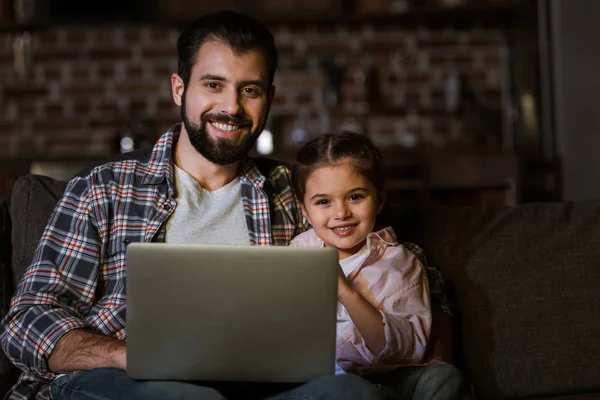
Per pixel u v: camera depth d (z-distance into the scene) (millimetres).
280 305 1214
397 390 1380
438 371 1361
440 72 4355
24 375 1505
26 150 4383
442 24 4344
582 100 3471
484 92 4352
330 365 1230
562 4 3498
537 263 1692
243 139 1632
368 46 4352
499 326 1628
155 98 4355
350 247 1577
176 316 1214
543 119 3641
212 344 1222
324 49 4352
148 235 1569
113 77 4363
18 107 4371
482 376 1595
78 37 4348
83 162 3941
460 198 3834
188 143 1663
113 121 4363
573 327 1642
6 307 1667
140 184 1611
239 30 1612
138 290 1211
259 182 1698
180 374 1236
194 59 1622
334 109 4336
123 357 1364
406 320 1451
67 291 1520
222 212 1651
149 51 4355
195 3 4223
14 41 4336
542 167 3688
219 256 1209
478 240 1721
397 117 4363
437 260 1708
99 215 1567
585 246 1720
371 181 1566
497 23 4340
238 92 1608
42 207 1689
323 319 1220
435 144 4352
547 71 3590
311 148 1596
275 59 1694
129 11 4211
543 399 1591
